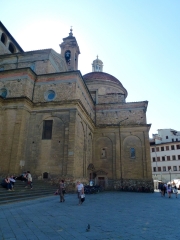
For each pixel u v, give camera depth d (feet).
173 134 211.61
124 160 105.91
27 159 74.95
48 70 92.68
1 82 83.10
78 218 29.84
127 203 50.60
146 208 42.57
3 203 39.60
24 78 80.69
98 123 116.98
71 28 137.49
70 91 81.51
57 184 69.26
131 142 108.06
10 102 77.10
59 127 77.51
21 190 52.85
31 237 20.04
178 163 183.73
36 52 96.12
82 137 87.66
